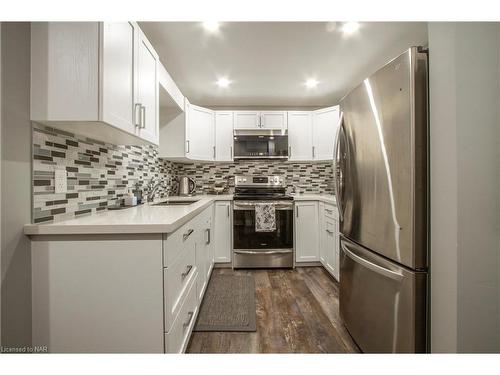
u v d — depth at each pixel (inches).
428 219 40.8
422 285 41.1
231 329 64.5
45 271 40.3
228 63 86.7
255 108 133.0
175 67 89.6
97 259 40.7
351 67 90.0
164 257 41.3
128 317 40.9
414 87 40.0
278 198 110.7
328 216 99.9
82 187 53.8
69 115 40.3
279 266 110.4
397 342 43.7
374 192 48.7
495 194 36.0
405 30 68.6
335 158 60.1
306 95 118.0
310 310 74.2
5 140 36.4
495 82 36.1
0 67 35.8
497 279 36.2
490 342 36.2
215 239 111.3
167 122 104.3
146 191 91.4
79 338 40.4
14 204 37.7
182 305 50.3
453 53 35.8
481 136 35.9
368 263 49.1
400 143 42.4
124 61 48.1
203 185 134.4
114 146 67.9
